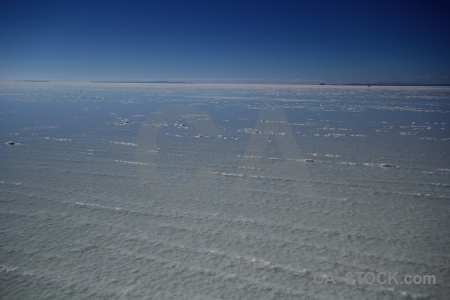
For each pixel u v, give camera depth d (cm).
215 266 309
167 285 280
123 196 499
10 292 270
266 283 283
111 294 268
